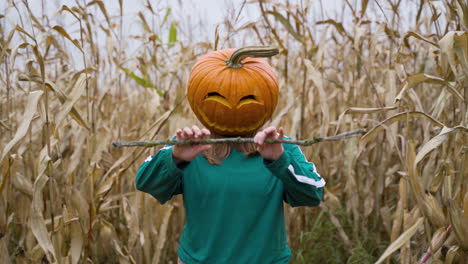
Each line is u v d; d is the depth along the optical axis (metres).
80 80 2.35
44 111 2.32
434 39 2.89
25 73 2.30
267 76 1.75
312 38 3.13
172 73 3.43
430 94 3.65
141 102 4.04
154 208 2.93
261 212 1.71
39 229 2.22
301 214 3.23
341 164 3.46
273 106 1.78
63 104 2.32
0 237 2.44
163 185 1.67
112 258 2.86
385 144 3.13
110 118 3.36
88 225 2.60
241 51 1.68
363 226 3.22
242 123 1.71
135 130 3.38
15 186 2.38
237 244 1.69
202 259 1.71
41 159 2.23
